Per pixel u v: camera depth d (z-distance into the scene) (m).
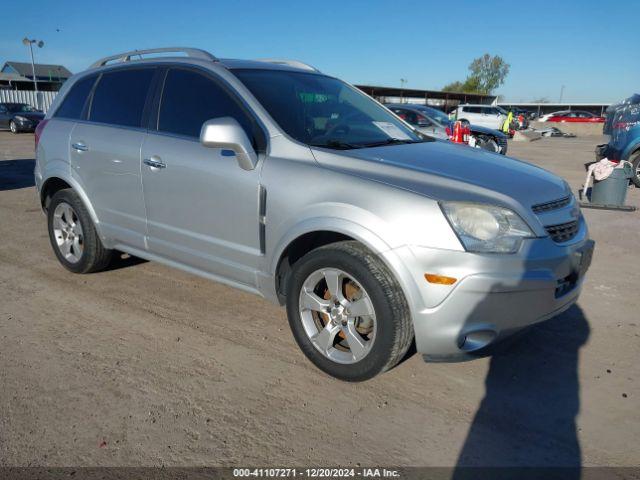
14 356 3.33
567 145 23.12
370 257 2.82
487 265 2.64
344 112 3.90
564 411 2.89
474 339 2.79
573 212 3.18
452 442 2.62
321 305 3.09
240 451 2.52
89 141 4.31
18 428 2.64
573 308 4.25
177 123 3.81
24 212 7.41
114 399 2.90
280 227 3.15
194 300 4.25
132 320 3.87
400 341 2.82
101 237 4.41
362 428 2.71
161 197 3.82
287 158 3.22
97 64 4.77
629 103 10.61
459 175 2.99
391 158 3.19
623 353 3.53
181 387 3.03
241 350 3.46
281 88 3.71
